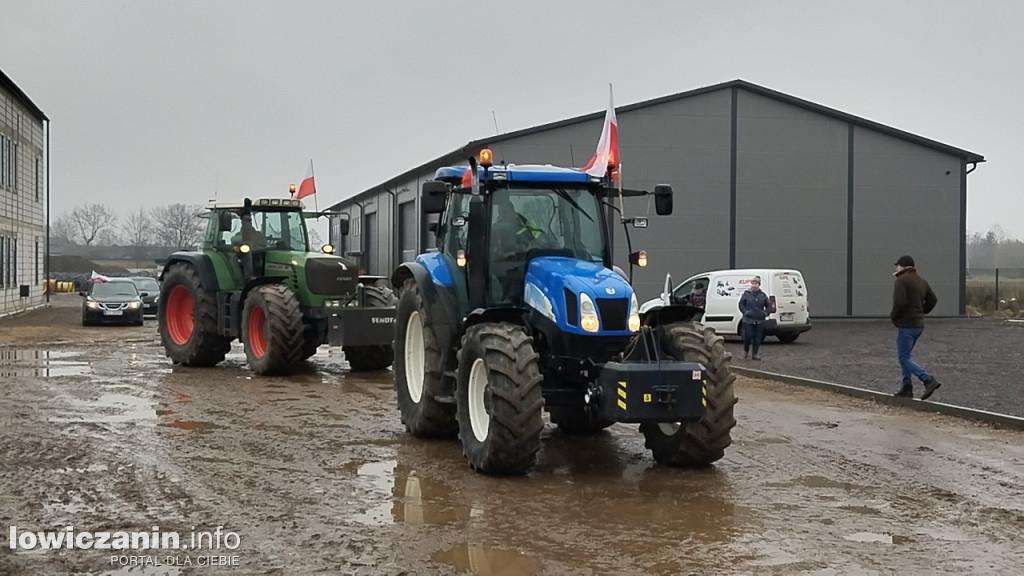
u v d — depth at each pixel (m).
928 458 8.80
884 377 14.83
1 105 30.23
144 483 7.49
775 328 21.53
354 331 14.45
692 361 7.97
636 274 30.20
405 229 38.31
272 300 14.52
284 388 13.29
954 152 32.19
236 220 16.22
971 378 14.52
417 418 9.34
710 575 5.46
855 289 31.81
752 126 30.98
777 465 8.45
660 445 8.39
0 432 9.54
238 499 7.05
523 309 8.20
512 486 7.57
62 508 6.75
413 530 6.30
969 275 43.53
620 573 5.49
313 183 18.23
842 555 5.86
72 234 98.00
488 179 8.74
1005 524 6.59
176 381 13.97
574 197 8.99
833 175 31.62
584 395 8.21
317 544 5.97
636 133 30.20
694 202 30.61
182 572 5.43
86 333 23.67
